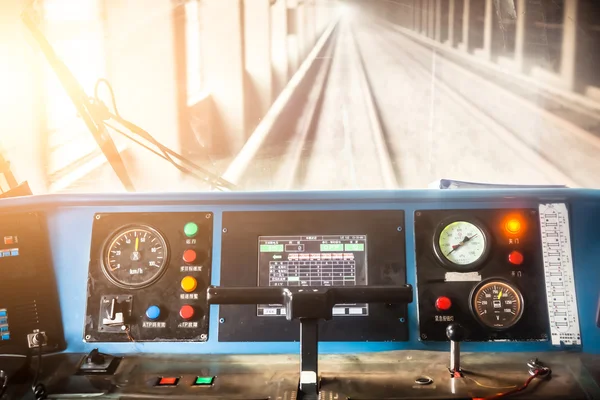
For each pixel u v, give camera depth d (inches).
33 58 93.2
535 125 148.3
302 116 169.9
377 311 53.8
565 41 141.8
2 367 51.7
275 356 53.0
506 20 148.0
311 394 45.6
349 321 53.7
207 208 56.3
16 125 92.4
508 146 152.4
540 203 55.6
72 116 103.9
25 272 54.7
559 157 146.8
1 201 55.4
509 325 53.2
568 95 143.4
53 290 55.2
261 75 167.3
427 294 54.1
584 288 54.1
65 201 56.2
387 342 53.5
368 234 55.3
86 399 46.8
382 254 54.9
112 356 52.5
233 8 158.7
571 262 54.5
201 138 154.9
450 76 158.6
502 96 150.9
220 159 160.7
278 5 170.4
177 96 142.2
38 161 98.0
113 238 55.7
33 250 55.1
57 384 49.2
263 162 167.2
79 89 60.6
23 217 55.4
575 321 53.4
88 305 54.8
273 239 55.5
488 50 151.6
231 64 159.9
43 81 96.0
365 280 54.6
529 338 53.1
